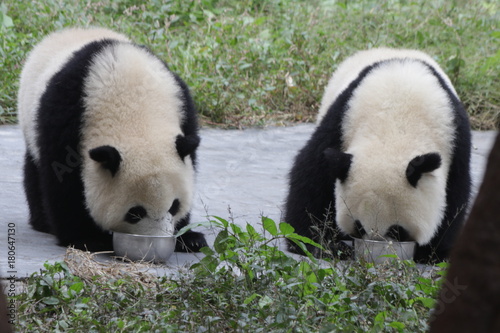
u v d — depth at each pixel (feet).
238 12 87.81
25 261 33.63
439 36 81.30
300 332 23.85
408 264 30.76
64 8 76.89
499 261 11.54
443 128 36.73
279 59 73.00
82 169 35.37
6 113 62.39
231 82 69.05
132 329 24.73
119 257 34.81
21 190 46.78
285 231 30.40
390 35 80.02
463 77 71.41
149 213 34.24
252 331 24.26
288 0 91.45
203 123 64.59
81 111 35.14
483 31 84.23
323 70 72.69
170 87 37.32
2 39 68.74
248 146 59.72
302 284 27.63
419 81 37.91
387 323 24.64
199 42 76.79
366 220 34.91
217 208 44.80
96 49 37.24
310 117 68.13
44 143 35.96
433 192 35.68
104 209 34.60
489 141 62.80
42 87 38.19
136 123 35.01
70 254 33.27
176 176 34.63
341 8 88.89
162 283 29.25
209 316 25.44
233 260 29.55
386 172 34.76
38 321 25.75
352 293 27.86
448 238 38.27
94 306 27.04
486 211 11.60
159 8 84.38
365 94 37.93
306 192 39.34
